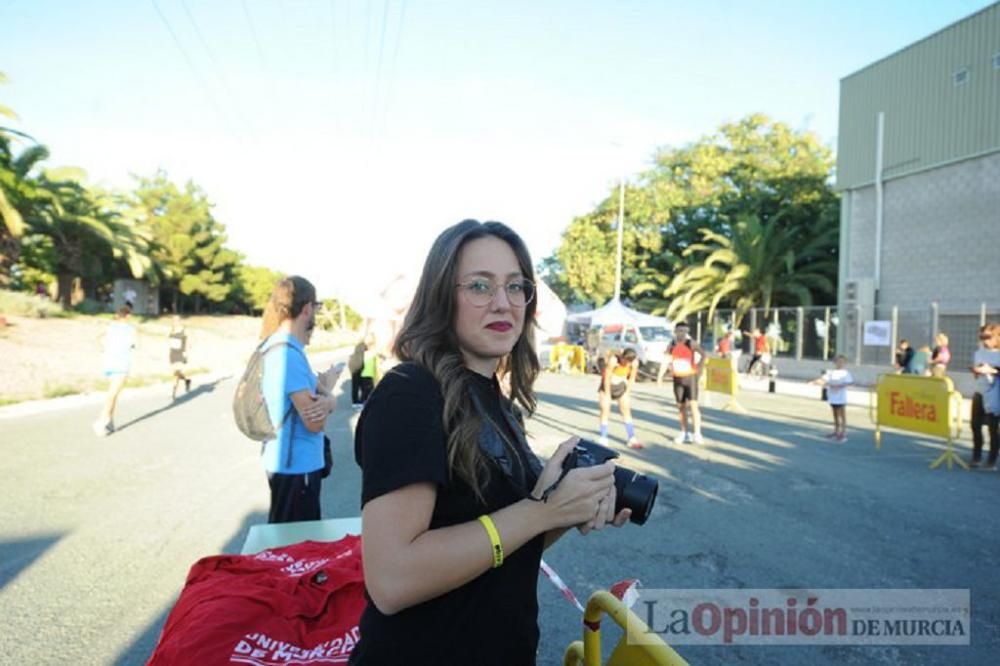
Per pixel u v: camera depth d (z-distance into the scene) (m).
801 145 33.53
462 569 1.12
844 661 3.23
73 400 14.26
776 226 30.66
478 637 1.21
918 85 20.05
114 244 35.50
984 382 7.84
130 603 3.86
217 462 7.88
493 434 1.27
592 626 1.46
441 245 1.39
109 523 5.43
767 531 5.23
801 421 11.98
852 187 22.44
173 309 52.31
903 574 4.33
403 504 1.14
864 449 9.06
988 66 18.03
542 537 1.37
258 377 3.09
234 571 2.46
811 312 22.67
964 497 6.34
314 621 2.12
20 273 41.59
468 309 1.35
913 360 15.60
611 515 1.24
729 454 8.53
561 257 37.75
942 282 19.39
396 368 1.27
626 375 9.12
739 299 28.48
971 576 4.30
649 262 36.31
